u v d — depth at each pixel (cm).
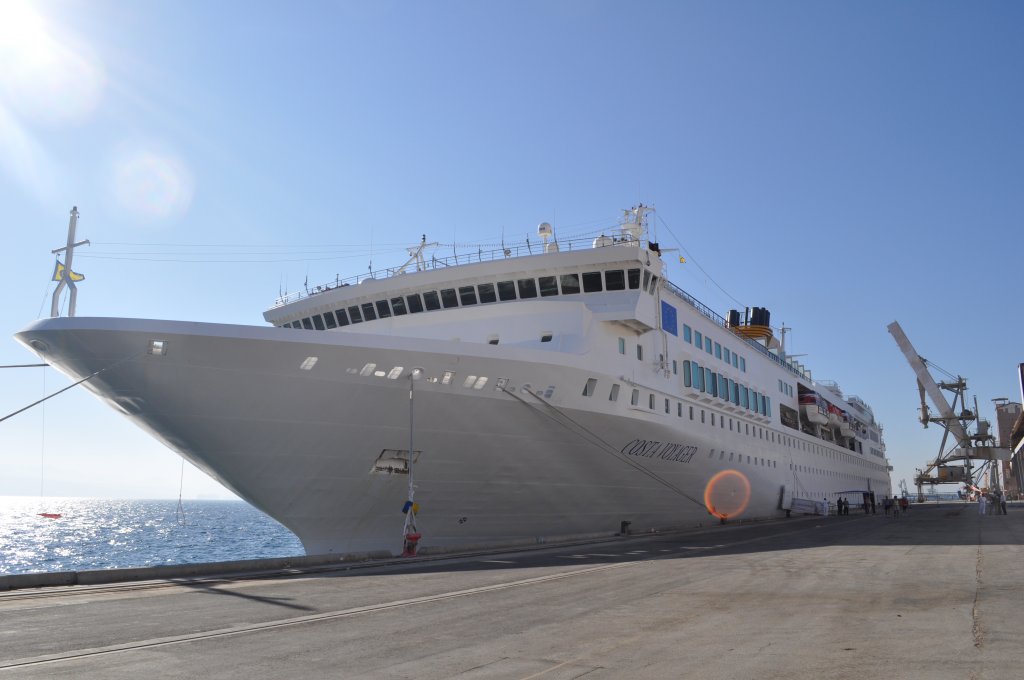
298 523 2230
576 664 778
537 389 2297
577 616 1084
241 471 2059
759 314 5459
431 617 1078
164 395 1881
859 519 4697
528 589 1391
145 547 6631
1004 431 14800
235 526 11312
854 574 1567
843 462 6700
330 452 2072
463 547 2288
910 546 2303
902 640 866
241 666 772
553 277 2716
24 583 1401
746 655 807
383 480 2202
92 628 984
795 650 827
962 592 1256
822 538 2794
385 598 1274
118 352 1809
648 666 764
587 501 2759
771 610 1116
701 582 1472
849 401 7450
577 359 2406
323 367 1925
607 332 2669
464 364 2111
